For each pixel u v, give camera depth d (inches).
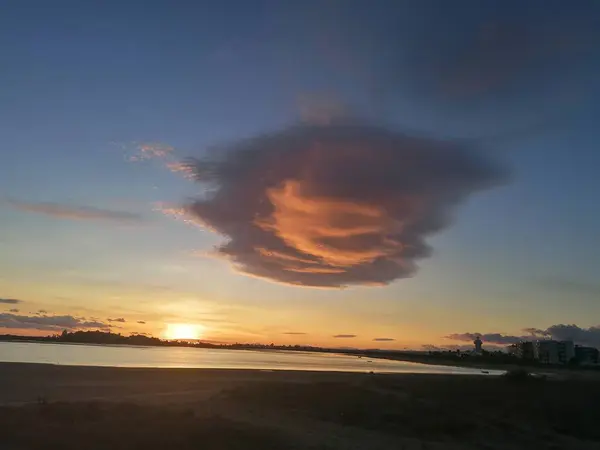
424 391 1892.2
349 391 1691.7
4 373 1931.6
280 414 1285.7
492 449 1112.8
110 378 2100.1
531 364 7450.8
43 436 723.4
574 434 1366.9
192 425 878.4
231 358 6087.6
